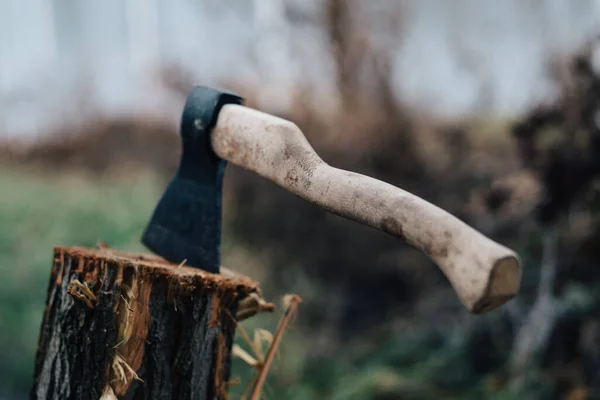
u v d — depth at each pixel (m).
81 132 3.81
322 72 2.61
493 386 1.73
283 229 2.43
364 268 2.34
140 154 3.47
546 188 1.65
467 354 1.89
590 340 1.67
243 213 2.48
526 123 1.67
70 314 0.80
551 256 1.71
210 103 0.84
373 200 0.68
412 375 1.88
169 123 3.19
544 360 1.71
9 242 2.67
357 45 2.55
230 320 0.83
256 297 0.86
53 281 0.83
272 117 0.80
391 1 2.63
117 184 3.33
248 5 3.14
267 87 2.59
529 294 1.86
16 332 2.20
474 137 2.41
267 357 0.89
